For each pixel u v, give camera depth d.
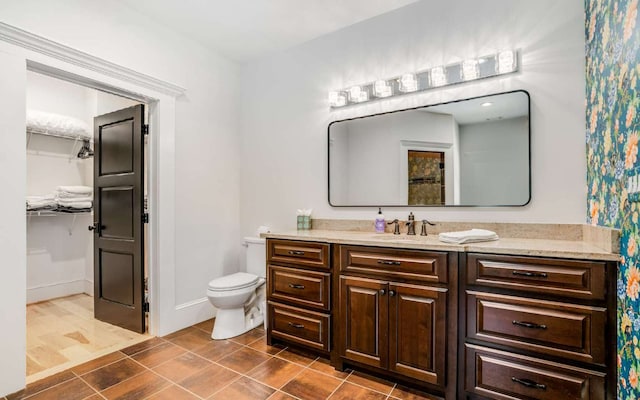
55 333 2.68
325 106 2.84
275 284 2.40
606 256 1.36
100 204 2.98
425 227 2.27
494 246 1.64
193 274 2.91
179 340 2.54
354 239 2.03
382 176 2.54
